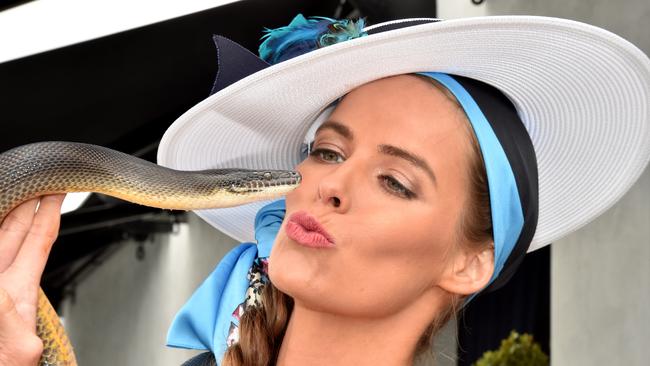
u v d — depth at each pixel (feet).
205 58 26.18
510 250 9.75
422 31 8.59
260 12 24.95
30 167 8.94
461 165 9.17
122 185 9.59
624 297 24.39
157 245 56.39
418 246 8.89
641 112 9.86
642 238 23.48
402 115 9.11
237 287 10.15
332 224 8.71
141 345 57.82
